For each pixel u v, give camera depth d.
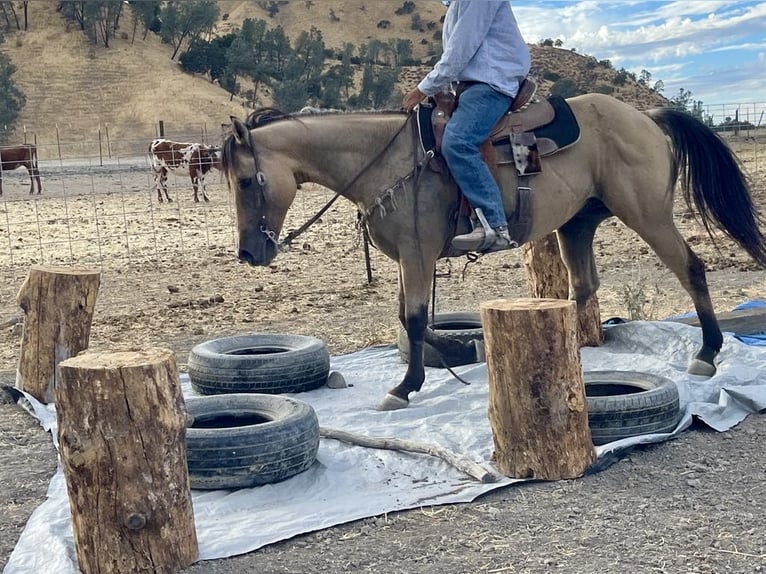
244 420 5.55
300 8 134.38
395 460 5.18
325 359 6.79
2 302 11.09
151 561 3.80
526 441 4.78
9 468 5.36
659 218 6.31
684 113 6.42
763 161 21.58
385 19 132.75
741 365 6.42
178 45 83.12
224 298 11.01
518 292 10.72
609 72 93.50
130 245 15.87
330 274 12.67
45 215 20.84
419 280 6.00
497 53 5.84
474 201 5.72
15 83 69.19
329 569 3.87
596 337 7.49
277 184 5.79
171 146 23.27
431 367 7.19
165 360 3.81
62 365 3.73
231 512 4.57
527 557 3.90
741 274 11.17
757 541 3.97
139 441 3.72
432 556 3.96
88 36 77.75
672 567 3.74
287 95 73.31
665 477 4.82
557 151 6.02
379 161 5.91
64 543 4.06
